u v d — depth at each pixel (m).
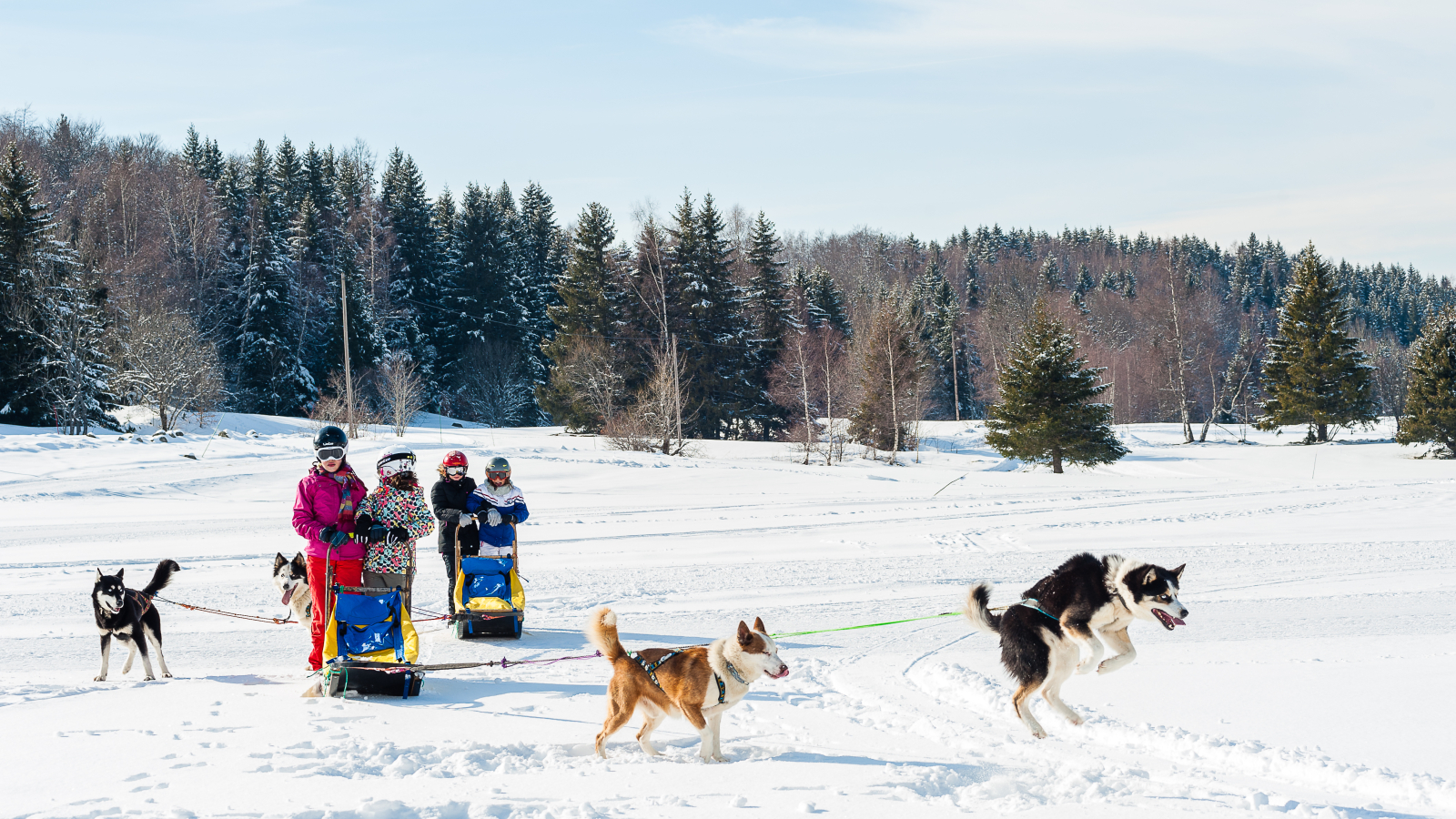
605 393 53.84
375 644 8.27
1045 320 48.41
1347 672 8.66
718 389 61.62
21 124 85.81
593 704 8.04
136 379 51.03
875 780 5.97
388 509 8.55
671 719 7.66
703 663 6.50
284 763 6.16
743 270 75.62
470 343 79.56
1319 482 36.47
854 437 53.44
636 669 6.60
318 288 71.69
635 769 6.26
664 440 45.38
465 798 5.57
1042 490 32.69
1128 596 7.39
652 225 60.75
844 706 8.12
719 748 6.56
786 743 6.97
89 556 17.39
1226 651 9.93
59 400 48.38
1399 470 45.69
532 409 79.00
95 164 74.12
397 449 8.70
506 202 101.00
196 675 9.21
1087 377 46.72
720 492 30.98
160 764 6.09
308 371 68.75
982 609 7.76
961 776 6.05
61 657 10.04
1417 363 53.34
